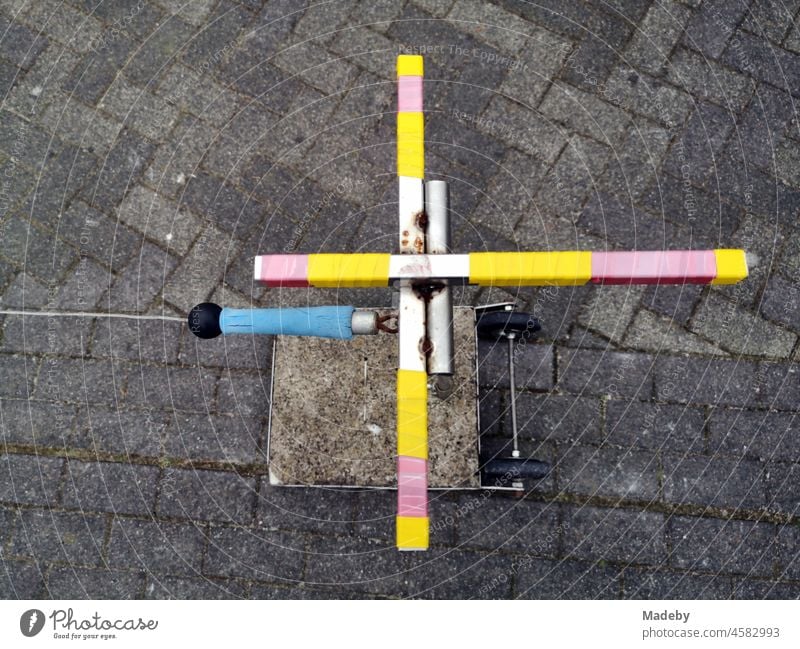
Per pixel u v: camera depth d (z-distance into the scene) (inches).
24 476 91.4
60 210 98.6
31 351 94.7
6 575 89.4
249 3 105.3
